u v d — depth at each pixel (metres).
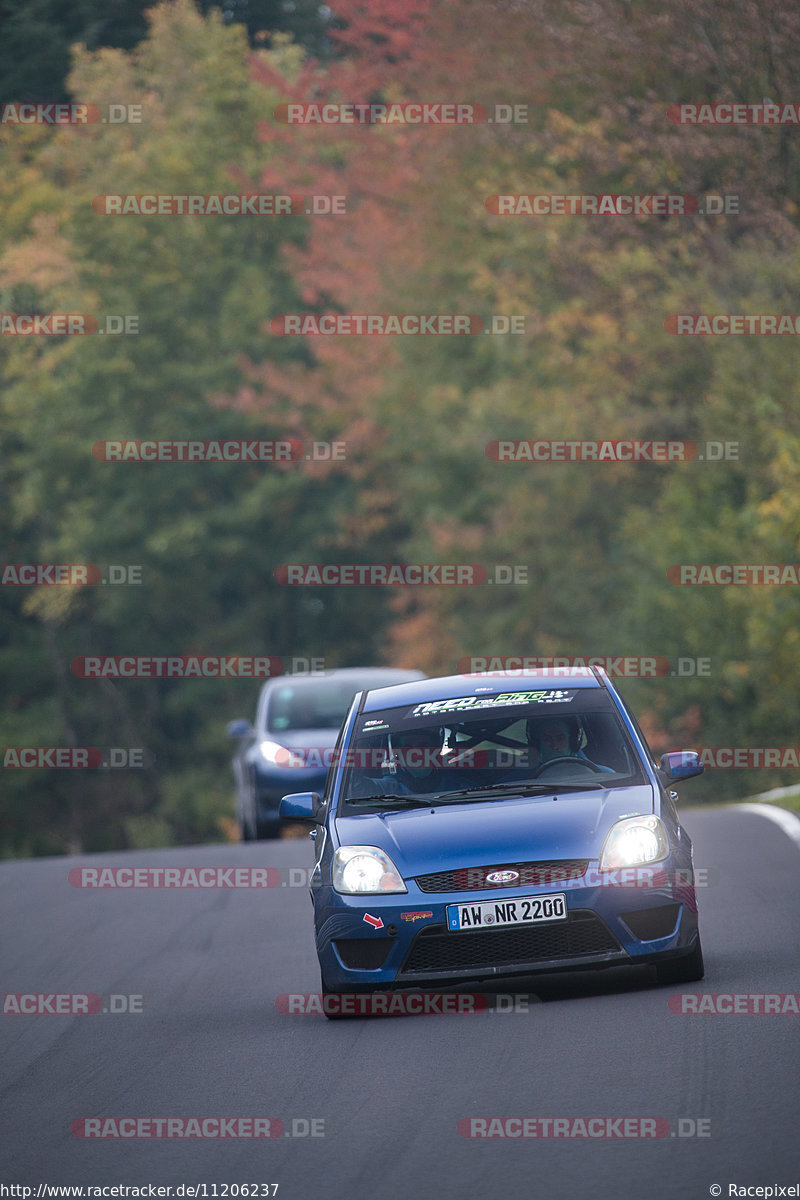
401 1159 22.11
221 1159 23.05
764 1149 20.98
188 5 193.25
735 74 101.75
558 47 111.31
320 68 196.62
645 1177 20.30
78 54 192.12
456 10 121.38
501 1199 19.92
